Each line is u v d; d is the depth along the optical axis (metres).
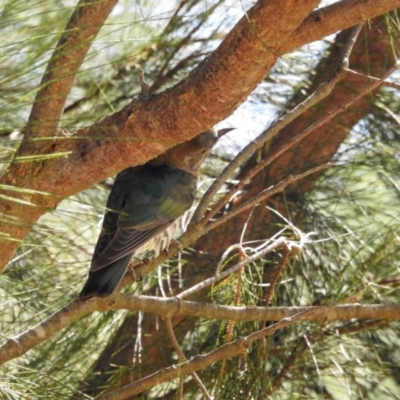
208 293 9.01
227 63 6.11
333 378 10.00
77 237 9.72
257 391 8.64
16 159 5.36
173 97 6.32
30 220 6.39
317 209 10.49
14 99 5.40
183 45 10.09
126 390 7.51
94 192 10.33
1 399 6.53
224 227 10.52
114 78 9.89
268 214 10.58
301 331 9.45
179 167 9.75
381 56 10.99
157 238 9.33
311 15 6.64
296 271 9.85
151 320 9.86
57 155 5.35
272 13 5.93
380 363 9.30
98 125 6.49
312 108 10.98
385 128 10.84
